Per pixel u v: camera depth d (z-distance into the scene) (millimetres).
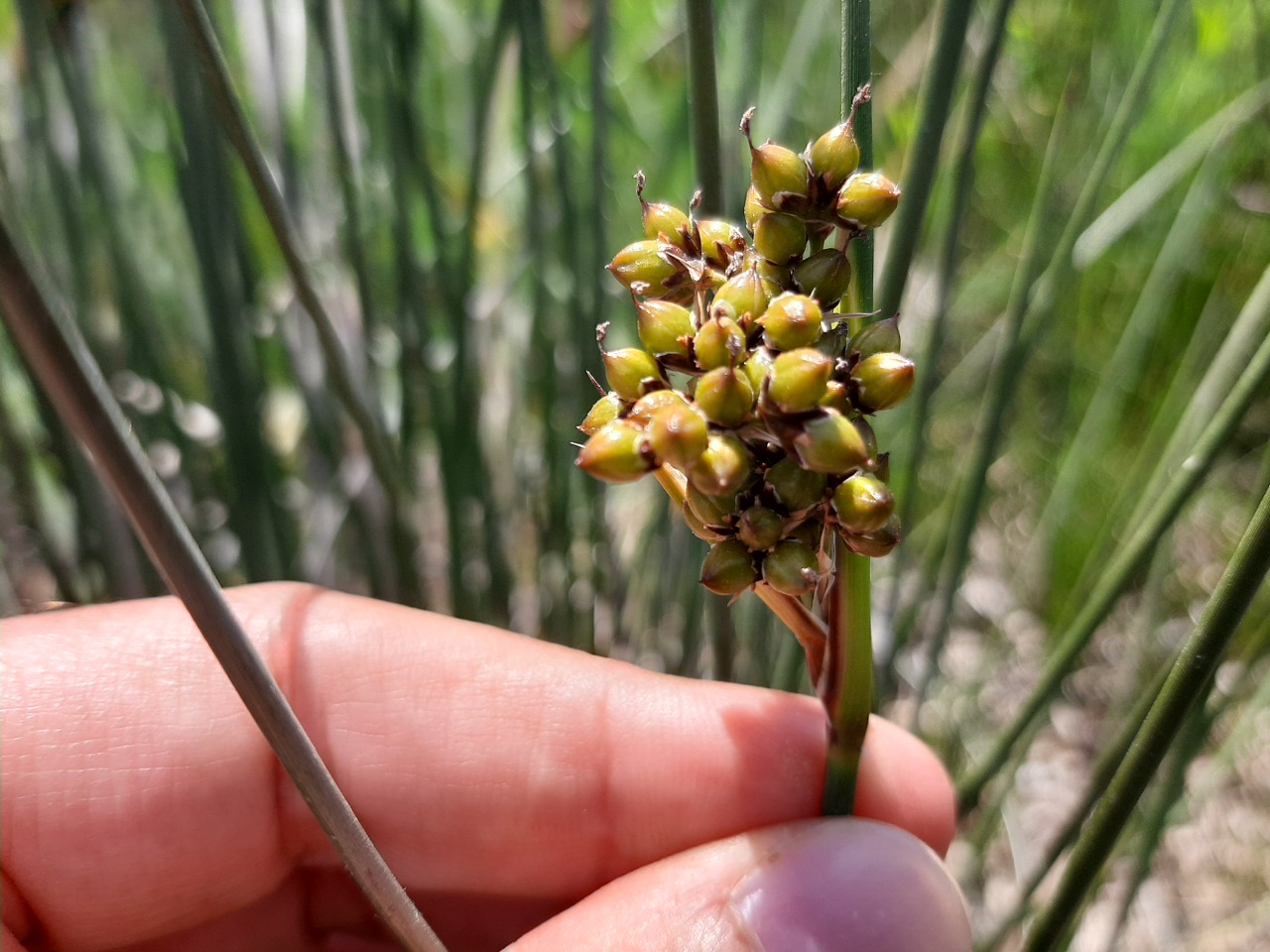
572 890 74
